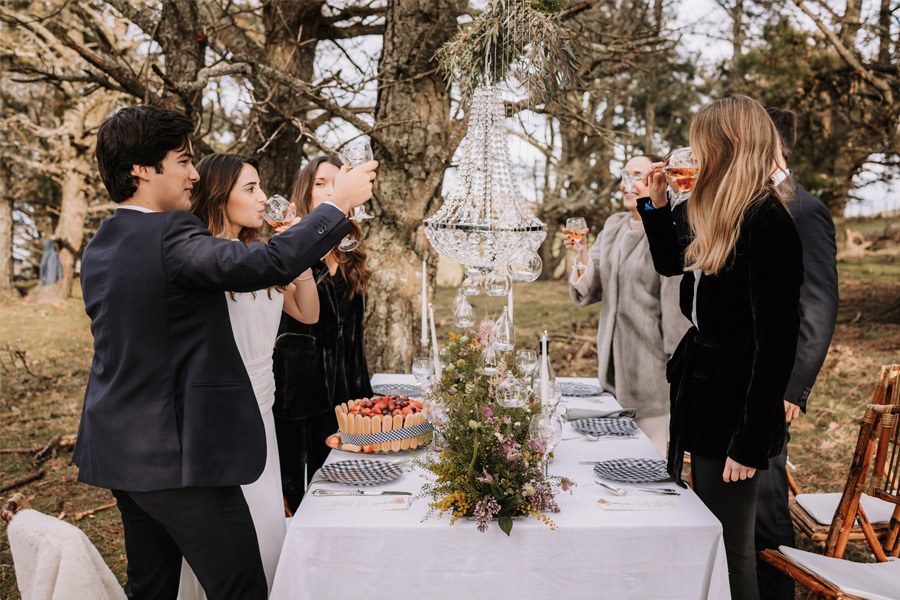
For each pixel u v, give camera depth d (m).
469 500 1.84
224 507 1.75
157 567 1.92
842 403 5.91
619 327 3.38
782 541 2.58
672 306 3.21
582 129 6.18
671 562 1.84
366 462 2.30
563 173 10.45
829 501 2.69
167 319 1.67
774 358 1.83
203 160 2.26
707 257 1.95
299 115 5.40
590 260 3.59
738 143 1.89
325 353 2.99
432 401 2.11
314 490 2.08
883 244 12.80
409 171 4.57
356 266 3.12
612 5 6.61
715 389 2.02
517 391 1.89
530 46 2.50
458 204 2.32
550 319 10.45
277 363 2.92
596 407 2.95
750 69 7.61
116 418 1.68
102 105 13.60
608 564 1.84
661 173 2.32
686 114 10.84
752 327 1.98
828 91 7.46
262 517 2.10
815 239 2.41
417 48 4.44
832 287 2.41
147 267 1.66
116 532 3.74
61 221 15.01
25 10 9.44
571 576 1.85
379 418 2.36
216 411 1.70
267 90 4.80
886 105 7.33
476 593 1.85
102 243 1.74
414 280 4.68
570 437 2.59
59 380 7.71
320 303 2.99
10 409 6.45
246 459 1.74
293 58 5.43
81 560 1.47
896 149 7.22
